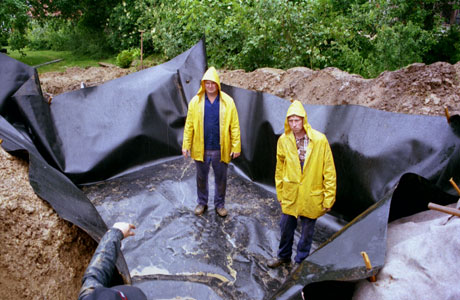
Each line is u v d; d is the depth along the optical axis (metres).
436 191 3.00
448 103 4.39
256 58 8.24
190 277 3.77
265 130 5.43
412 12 10.59
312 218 3.50
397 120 4.01
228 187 5.62
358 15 9.59
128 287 1.50
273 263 3.87
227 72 7.74
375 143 4.12
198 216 4.85
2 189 3.16
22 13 13.04
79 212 3.29
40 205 3.12
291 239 3.74
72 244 3.02
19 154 3.87
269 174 5.50
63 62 16.25
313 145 3.28
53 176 3.60
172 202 5.19
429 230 2.38
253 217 4.82
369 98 5.12
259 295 3.53
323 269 2.52
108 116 6.03
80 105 5.91
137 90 6.28
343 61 8.52
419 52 8.62
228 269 3.88
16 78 5.53
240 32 8.21
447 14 11.98
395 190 2.89
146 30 13.23
